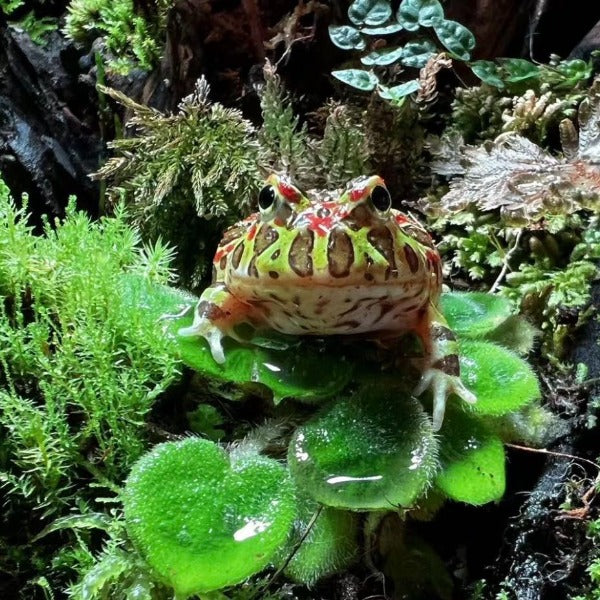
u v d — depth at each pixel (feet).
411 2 0.80
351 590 0.55
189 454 0.50
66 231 0.67
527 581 0.54
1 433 0.58
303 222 0.51
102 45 0.91
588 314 0.65
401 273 0.51
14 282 0.62
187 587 0.44
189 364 0.56
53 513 0.57
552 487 0.57
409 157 0.82
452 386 0.54
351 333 0.57
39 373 0.59
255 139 0.80
